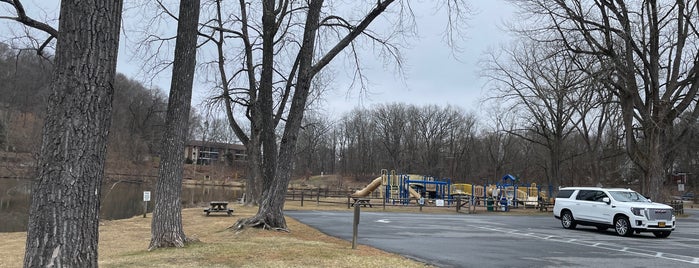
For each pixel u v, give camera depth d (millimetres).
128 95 63031
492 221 26469
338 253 11125
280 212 16250
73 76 5809
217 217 23094
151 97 64750
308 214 27062
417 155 104125
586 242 16391
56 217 5633
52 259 5559
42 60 14375
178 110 12070
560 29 33438
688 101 35031
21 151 45344
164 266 9180
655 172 34656
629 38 32438
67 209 5680
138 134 69438
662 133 35594
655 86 34594
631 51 33406
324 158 119938
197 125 77312
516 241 15953
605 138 64688
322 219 23266
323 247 12195
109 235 16094
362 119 111875
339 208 34344
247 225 15859
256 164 30891
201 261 9742
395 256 11297
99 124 5965
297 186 86375
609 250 14211
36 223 5660
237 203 37531
